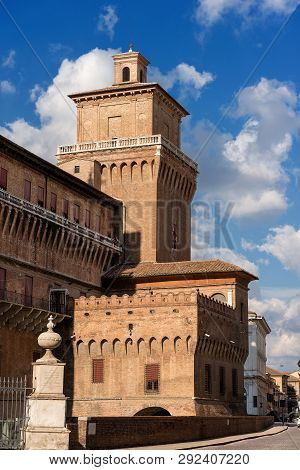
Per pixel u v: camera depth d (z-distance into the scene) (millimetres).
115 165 99188
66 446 37469
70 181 85812
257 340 140375
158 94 102125
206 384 78500
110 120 102750
